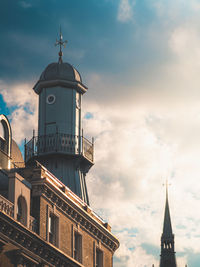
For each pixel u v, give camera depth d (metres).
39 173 49.16
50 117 64.12
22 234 44.62
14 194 45.16
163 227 166.38
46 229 48.72
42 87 65.19
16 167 50.56
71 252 52.06
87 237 55.25
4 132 49.81
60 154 62.31
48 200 49.53
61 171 62.09
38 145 62.75
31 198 48.56
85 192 63.31
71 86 65.12
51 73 65.06
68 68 65.75
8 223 43.22
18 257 44.47
